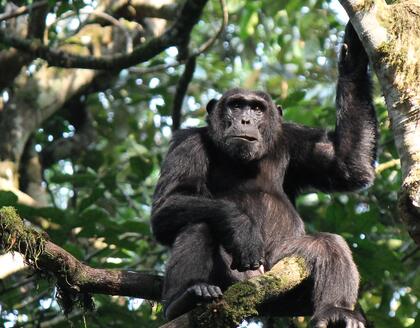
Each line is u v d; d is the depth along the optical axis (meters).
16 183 16.61
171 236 10.18
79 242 16.33
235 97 11.40
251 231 9.80
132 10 18.12
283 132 11.66
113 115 20.20
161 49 14.31
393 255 12.78
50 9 15.18
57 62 14.42
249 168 11.27
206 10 22.77
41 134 19.53
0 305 14.71
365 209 16.34
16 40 14.30
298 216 11.20
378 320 13.38
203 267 9.69
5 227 9.05
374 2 8.59
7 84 16.75
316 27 20.56
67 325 13.97
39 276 9.59
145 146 19.97
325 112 17.34
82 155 18.92
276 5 19.27
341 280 9.44
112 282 9.84
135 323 14.68
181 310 9.04
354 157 11.07
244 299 8.65
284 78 21.39
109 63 14.48
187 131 11.50
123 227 13.48
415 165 7.73
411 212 7.55
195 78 22.03
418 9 8.54
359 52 10.95
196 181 10.96
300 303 10.09
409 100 8.09
